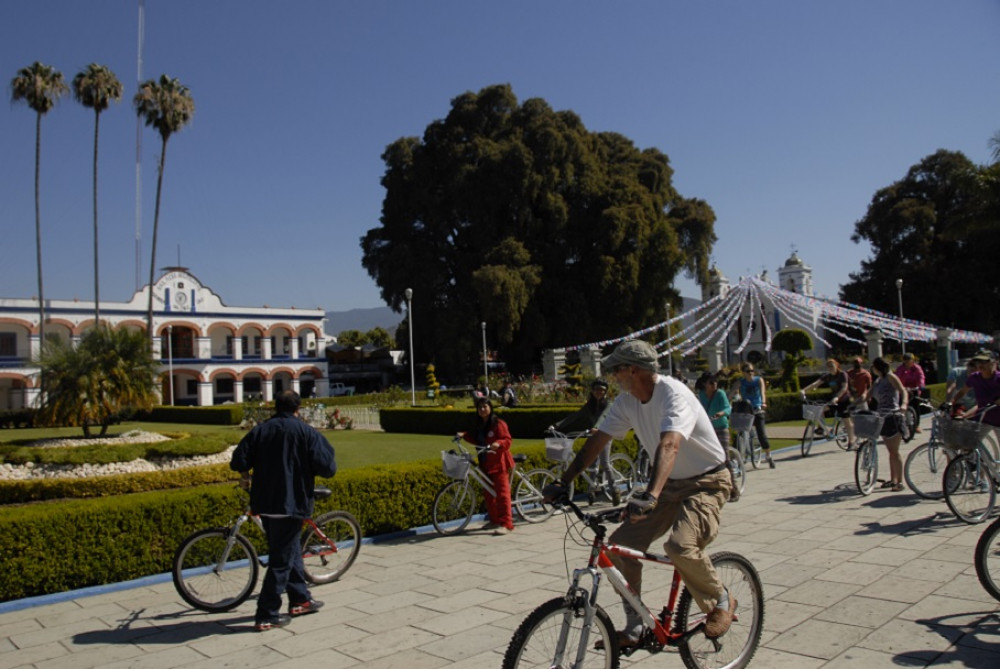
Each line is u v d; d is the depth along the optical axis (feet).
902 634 14.55
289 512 17.65
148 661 15.47
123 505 22.24
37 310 149.38
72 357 58.44
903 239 163.94
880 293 163.53
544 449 32.96
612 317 163.12
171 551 23.03
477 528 27.94
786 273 195.52
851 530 23.48
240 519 19.35
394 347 270.46
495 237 162.50
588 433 33.14
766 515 26.55
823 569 19.35
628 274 157.07
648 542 12.63
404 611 17.99
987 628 14.62
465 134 173.47
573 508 11.76
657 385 12.34
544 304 163.94
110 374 59.00
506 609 17.74
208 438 47.78
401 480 27.78
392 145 176.55
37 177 123.44
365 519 26.68
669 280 166.09
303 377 195.52
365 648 15.60
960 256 159.94
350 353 220.64
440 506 27.73
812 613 16.10
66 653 16.15
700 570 11.80
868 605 16.35
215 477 38.93
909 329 119.14
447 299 164.96
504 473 27.35
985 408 24.63
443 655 14.94
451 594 19.26
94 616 18.83
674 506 12.80
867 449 29.19
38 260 124.06
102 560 21.68
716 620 12.10
